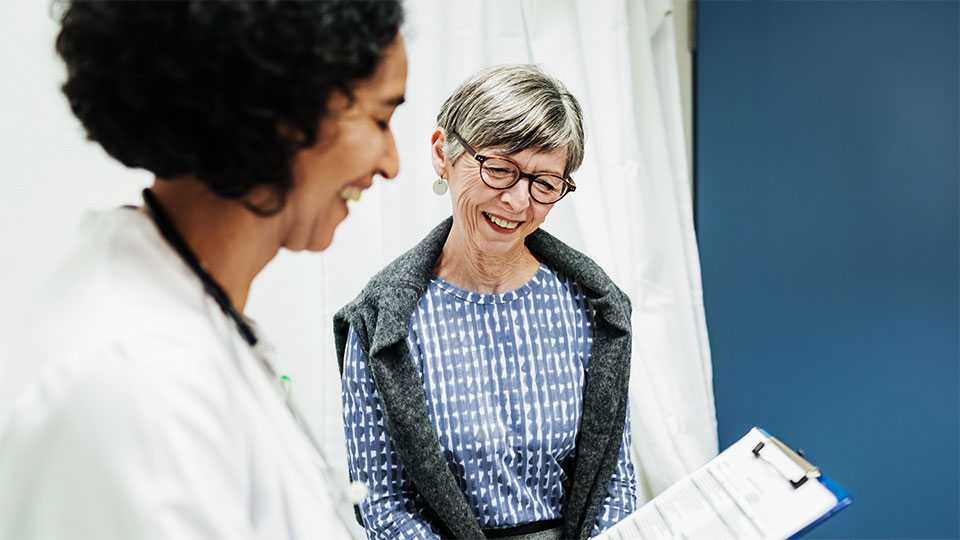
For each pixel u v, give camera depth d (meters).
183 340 0.42
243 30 0.40
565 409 0.99
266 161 0.44
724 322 1.74
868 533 1.70
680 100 1.71
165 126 0.42
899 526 1.69
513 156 0.87
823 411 1.70
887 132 1.59
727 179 1.70
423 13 1.38
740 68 1.66
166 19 0.39
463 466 0.96
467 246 0.96
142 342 0.40
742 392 1.75
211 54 0.40
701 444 1.59
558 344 1.00
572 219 1.47
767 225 1.68
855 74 1.59
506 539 0.98
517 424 0.97
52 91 1.18
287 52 0.41
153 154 0.43
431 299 0.99
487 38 1.44
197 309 0.45
